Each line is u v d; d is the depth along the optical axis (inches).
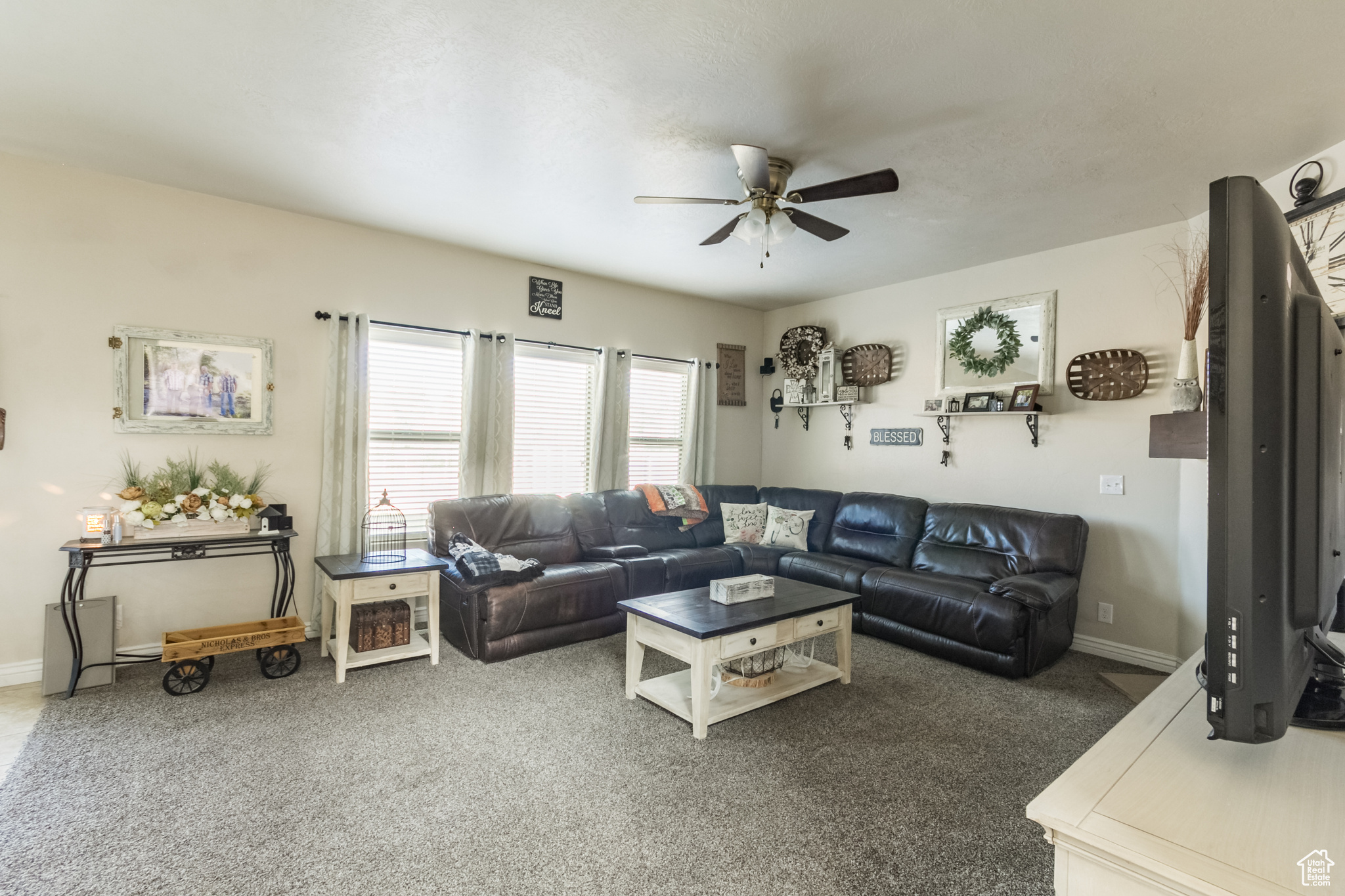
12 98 99.4
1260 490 37.0
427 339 169.6
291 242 148.9
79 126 108.3
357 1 76.4
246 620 144.6
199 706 113.4
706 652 103.8
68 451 126.1
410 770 92.9
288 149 115.8
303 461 151.3
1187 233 141.4
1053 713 116.0
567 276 193.8
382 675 129.9
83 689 120.0
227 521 132.9
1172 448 121.3
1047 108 97.4
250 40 84.2
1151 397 146.3
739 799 86.7
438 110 101.3
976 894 69.1
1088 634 155.3
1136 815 34.9
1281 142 105.7
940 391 186.7
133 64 89.7
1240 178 37.4
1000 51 83.8
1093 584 154.6
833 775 93.1
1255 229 36.9
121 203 130.3
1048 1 74.2
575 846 76.1
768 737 105.0
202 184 133.0
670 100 97.1
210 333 139.5
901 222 145.5
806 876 71.6
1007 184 124.3
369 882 69.6
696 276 198.2
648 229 155.7
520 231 158.7
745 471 243.8
